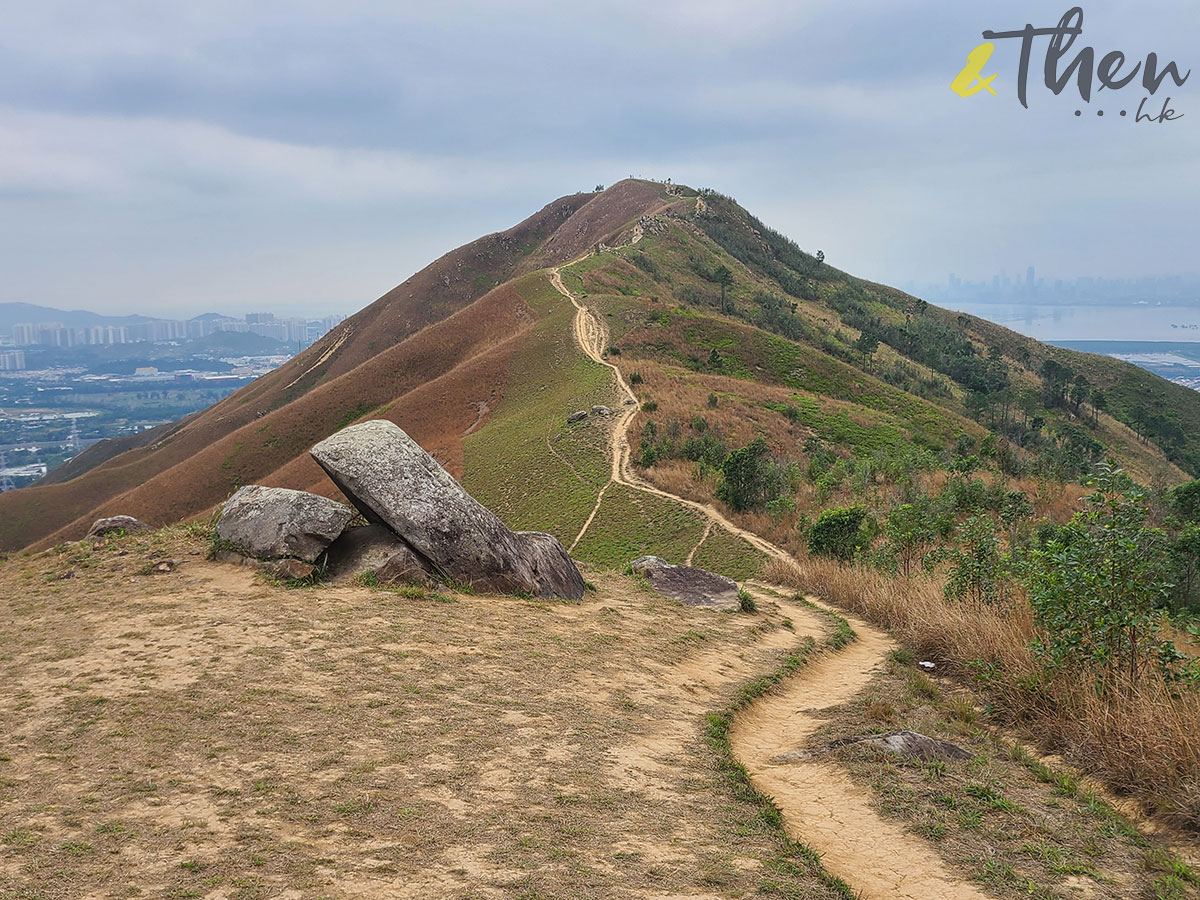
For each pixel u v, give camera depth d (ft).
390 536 44.96
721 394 223.71
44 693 25.57
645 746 25.36
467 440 229.04
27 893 14.14
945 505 106.32
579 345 276.62
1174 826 20.30
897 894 17.06
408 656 31.09
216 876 15.10
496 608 41.27
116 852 15.88
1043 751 26.84
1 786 18.86
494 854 16.85
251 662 28.78
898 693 35.24
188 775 19.83
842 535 88.02
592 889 15.65
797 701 35.40
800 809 21.98
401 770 20.98
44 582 41.06
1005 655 34.91
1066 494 154.10
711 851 18.12
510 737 24.32
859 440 210.18
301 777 20.06
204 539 47.93
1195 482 100.89
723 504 137.59
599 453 176.86
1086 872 17.94
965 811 21.18
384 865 15.96
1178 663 28.76
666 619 47.39
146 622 33.68
